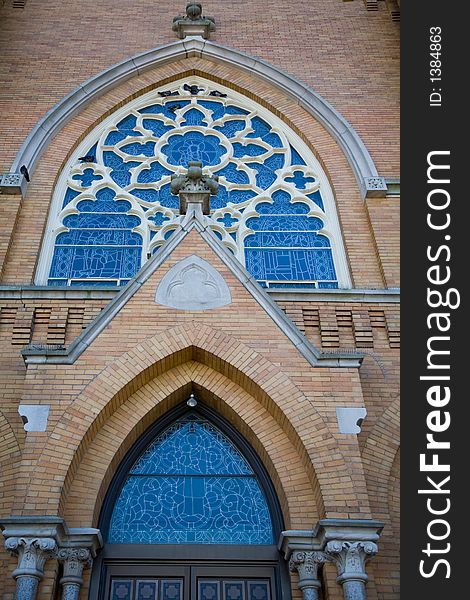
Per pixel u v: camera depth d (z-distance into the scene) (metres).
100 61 18.05
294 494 10.12
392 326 12.78
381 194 15.20
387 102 17.34
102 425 10.52
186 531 10.45
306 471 10.26
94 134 16.95
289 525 9.94
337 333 12.70
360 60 18.36
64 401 10.22
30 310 12.58
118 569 9.89
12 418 11.09
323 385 10.61
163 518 10.55
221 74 18.17
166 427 11.44
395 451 11.19
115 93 17.56
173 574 9.91
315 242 15.12
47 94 17.09
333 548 9.11
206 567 10.01
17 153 15.59
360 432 11.28
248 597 9.79
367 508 9.43
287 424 10.44
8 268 13.70
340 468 9.77
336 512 9.40
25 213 14.77
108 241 14.95
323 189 16.02
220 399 11.10
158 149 16.78
